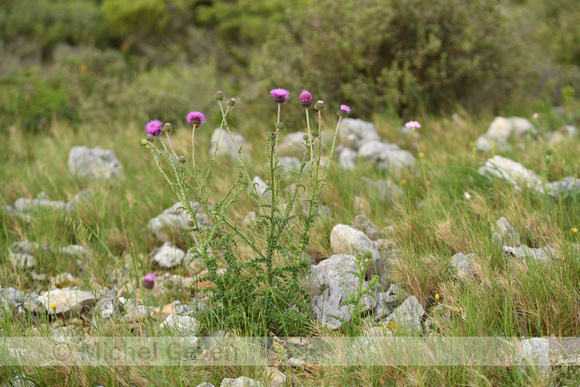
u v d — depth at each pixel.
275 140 2.84
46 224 4.49
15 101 8.30
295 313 3.01
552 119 7.52
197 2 14.47
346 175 5.16
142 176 5.66
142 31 14.56
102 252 4.26
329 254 3.86
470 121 7.18
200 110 8.76
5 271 3.72
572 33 10.55
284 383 2.60
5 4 14.29
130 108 8.47
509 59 7.99
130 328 3.00
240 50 13.13
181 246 4.47
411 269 3.37
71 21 14.35
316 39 7.62
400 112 7.65
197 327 2.98
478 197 4.25
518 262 3.22
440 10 7.51
